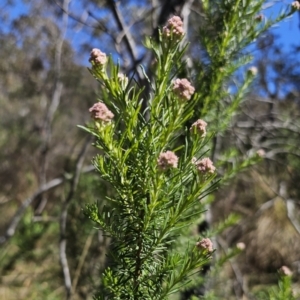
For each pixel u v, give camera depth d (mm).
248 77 475
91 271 932
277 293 478
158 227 289
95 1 1272
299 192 1609
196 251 282
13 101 2814
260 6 433
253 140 1437
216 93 440
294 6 437
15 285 1583
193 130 280
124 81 294
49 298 1284
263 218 1934
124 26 939
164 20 716
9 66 2330
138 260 291
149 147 282
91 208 298
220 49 431
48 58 2262
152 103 287
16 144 2689
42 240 1402
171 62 288
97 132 276
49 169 2482
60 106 2564
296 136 1539
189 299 507
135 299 292
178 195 295
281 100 1670
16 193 2441
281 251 1884
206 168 269
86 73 2266
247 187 1915
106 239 922
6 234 1260
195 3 1009
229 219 502
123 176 283
